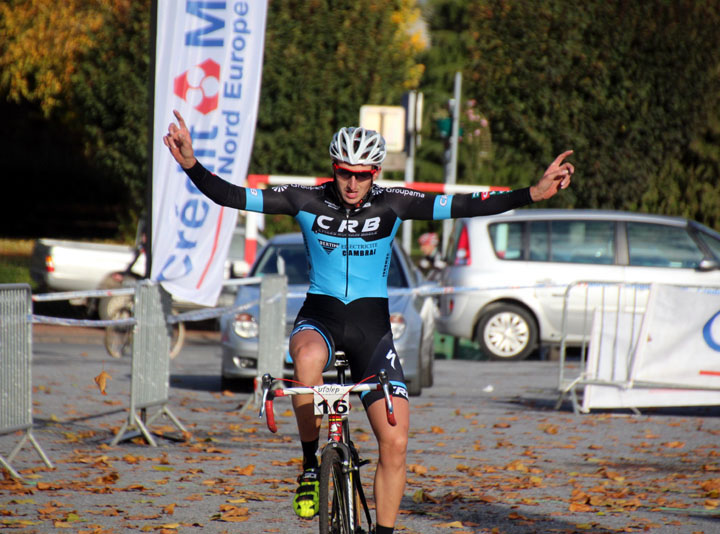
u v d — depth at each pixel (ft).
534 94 173.47
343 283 41.04
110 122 193.36
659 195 190.29
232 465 63.00
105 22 192.34
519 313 129.08
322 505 35.99
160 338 72.02
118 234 280.92
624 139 172.35
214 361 123.13
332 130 190.80
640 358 86.12
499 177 238.89
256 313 94.27
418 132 140.56
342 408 38.19
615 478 60.80
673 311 86.02
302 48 187.42
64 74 249.34
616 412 88.38
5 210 333.42
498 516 51.83
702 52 169.37
